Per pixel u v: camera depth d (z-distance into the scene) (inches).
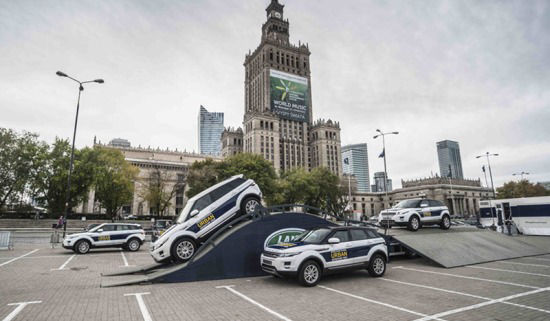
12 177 1631.4
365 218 3002.0
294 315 238.5
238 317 234.5
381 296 295.0
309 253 342.3
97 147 1927.9
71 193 1742.1
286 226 444.1
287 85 4992.6
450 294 301.3
